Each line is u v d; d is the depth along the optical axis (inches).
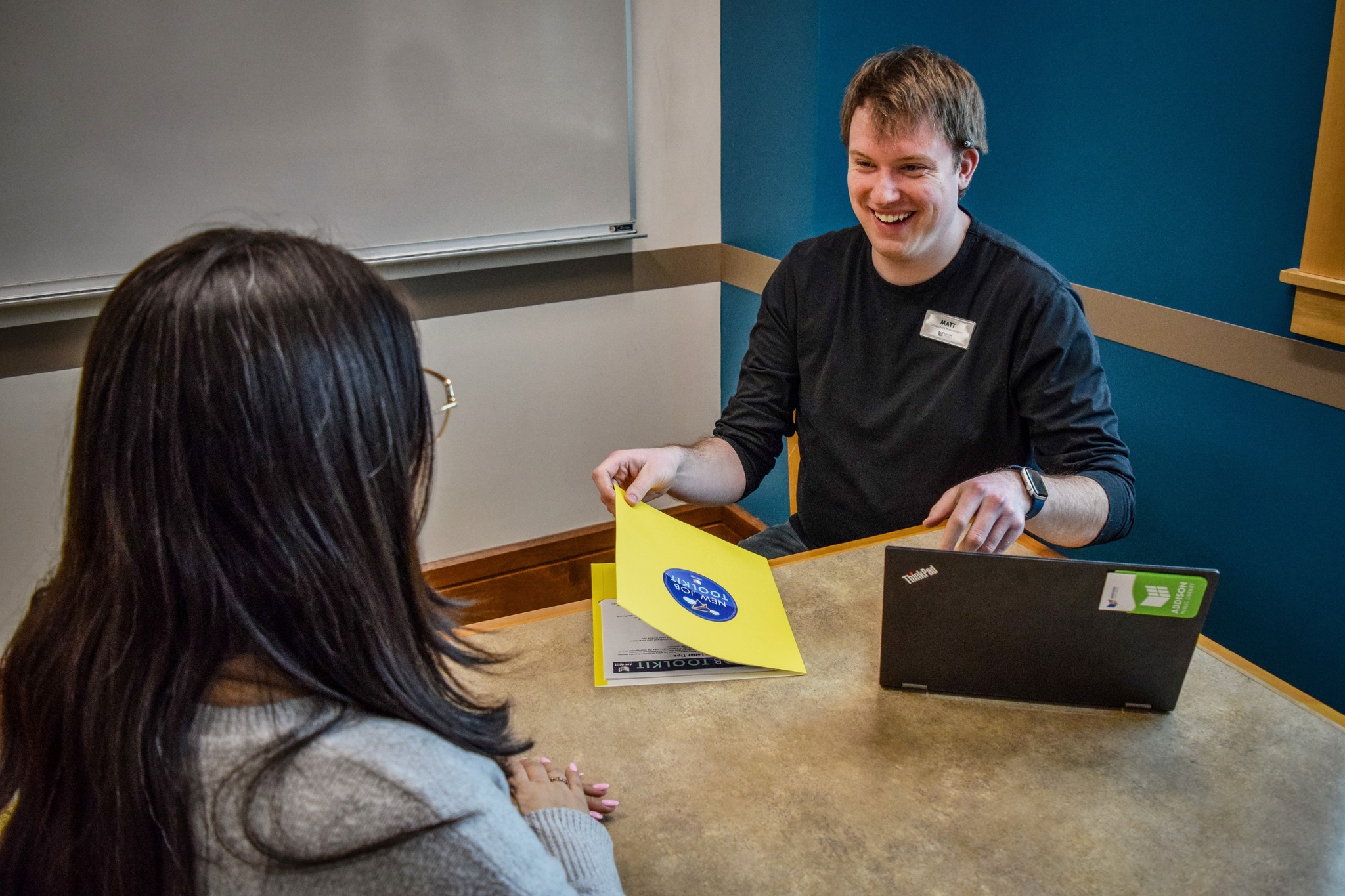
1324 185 59.5
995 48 81.6
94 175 83.0
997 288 62.9
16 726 23.0
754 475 69.2
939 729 40.3
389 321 22.3
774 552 72.4
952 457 65.7
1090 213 77.8
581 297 108.1
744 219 109.4
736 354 116.2
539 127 99.3
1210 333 70.3
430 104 93.6
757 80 101.3
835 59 91.0
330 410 20.8
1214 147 67.3
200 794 20.6
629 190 106.1
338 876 20.5
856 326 68.2
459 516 109.5
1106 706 41.5
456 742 24.0
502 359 106.0
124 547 20.5
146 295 20.4
